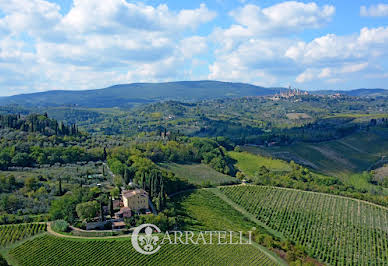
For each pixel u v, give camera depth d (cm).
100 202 13838
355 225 17125
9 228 12300
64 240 11775
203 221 15538
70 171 19450
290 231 16338
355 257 14375
